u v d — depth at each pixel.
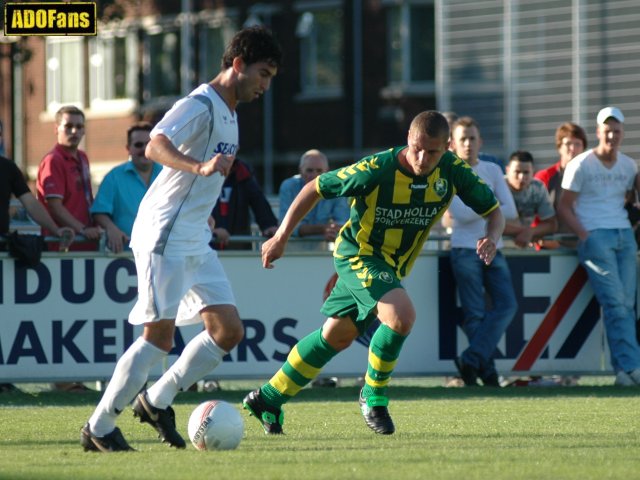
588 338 38.81
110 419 20.80
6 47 94.31
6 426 26.17
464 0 85.38
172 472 17.45
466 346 38.19
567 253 38.66
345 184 22.95
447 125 22.34
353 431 24.59
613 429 24.59
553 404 31.36
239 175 38.56
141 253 20.94
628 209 38.75
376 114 105.25
